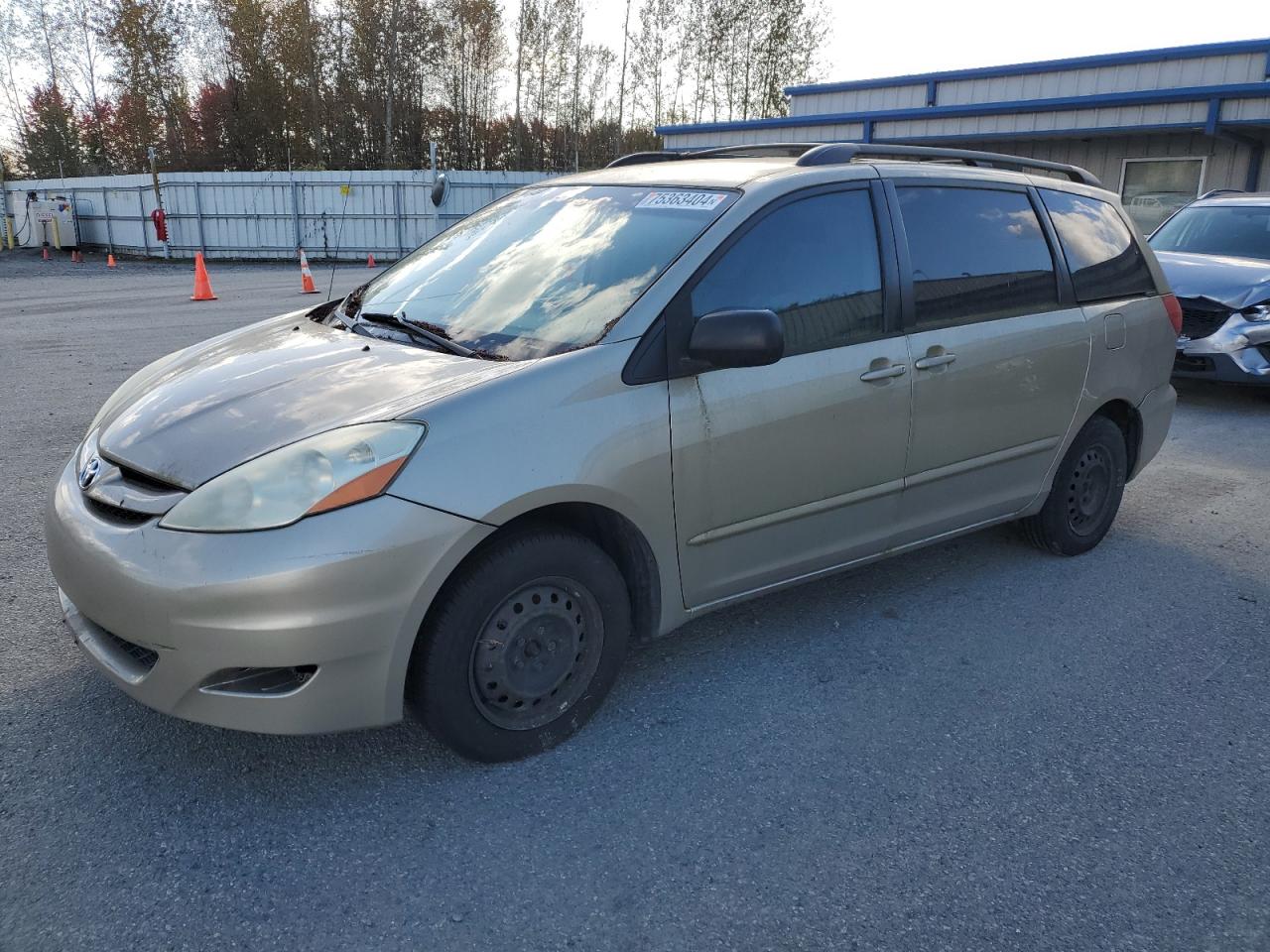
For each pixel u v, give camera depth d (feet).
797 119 64.80
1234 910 7.67
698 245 10.19
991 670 11.61
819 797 9.02
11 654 11.27
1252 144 48.32
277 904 7.47
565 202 12.19
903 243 11.93
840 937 7.28
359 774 9.20
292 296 55.47
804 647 12.12
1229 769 9.67
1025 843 8.44
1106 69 53.52
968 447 12.79
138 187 95.30
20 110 166.30
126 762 9.27
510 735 9.29
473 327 10.44
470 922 7.34
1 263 87.86
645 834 8.43
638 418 9.46
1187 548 15.90
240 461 8.27
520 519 9.20
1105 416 15.30
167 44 147.33
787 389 10.60
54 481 9.97
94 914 7.30
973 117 57.16
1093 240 14.76
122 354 32.14
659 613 10.23
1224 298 26.02
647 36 165.37
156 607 7.95
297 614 7.81
